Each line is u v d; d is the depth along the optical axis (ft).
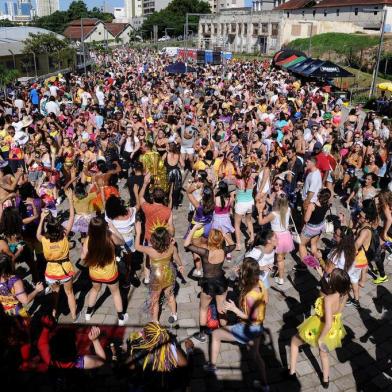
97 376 18.51
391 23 212.43
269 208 31.53
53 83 90.07
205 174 30.68
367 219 23.98
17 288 18.84
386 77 135.64
